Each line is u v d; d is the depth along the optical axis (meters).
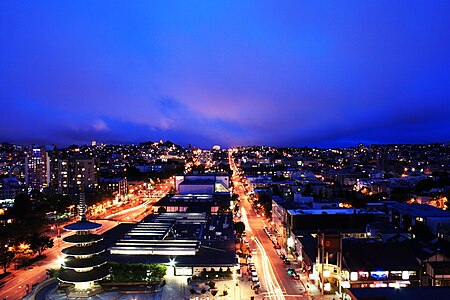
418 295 75.25
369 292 76.56
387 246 109.75
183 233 153.00
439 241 117.56
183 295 101.88
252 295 103.94
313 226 148.38
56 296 100.25
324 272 106.25
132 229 154.75
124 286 106.62
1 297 104.31
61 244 161.25
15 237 149.12
